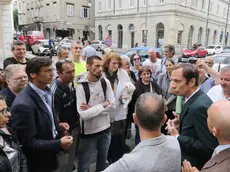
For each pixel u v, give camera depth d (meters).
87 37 46.56
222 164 1.29
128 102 3.37
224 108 1.37
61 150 2.19
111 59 3.25
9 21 14.67
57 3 41.62
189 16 34.75
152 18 33.59
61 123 2.49
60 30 37.34
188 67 1.97
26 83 2.42
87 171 2.86
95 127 2.70
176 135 1.99
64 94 2.61
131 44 37.78
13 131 1.88
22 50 3.76
